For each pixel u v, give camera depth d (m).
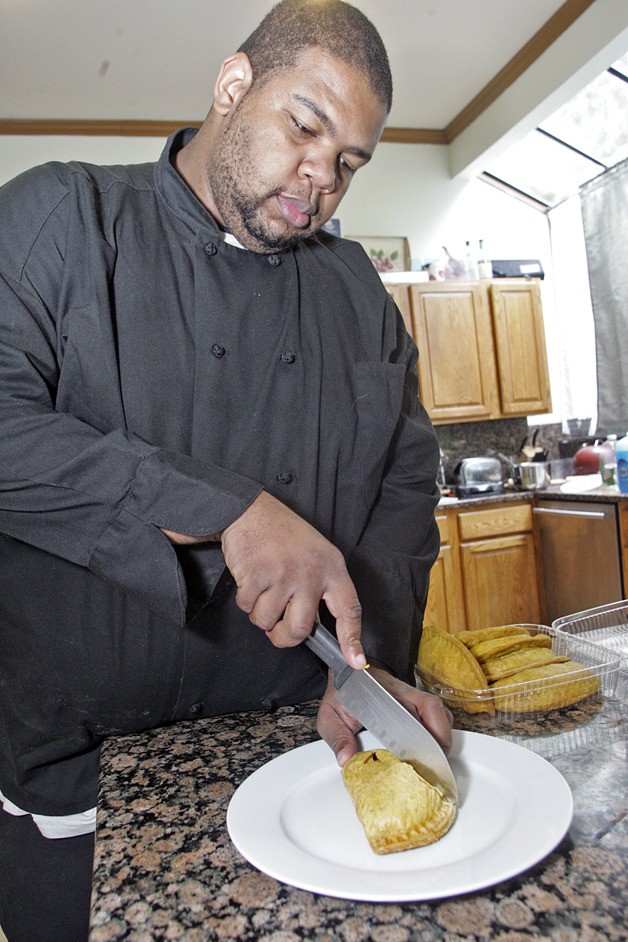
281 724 0.86
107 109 3.64
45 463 0.70
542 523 3.61
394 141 4.24
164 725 0.89
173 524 0.68
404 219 4.26
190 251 0.91
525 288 4.02
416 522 1.00
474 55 3.45
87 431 0.73
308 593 0.64
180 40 3.09
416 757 0.65
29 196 0.84
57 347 0.84
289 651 0.91
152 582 0.70
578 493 3.35
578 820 0.58
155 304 0.87
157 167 0.95
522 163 4.21
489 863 0.50
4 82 3.32
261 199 0.83
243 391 0.91
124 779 0.72
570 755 0.70
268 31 0.82
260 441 0.92
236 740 0.81
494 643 0.89
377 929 0.47
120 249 0.87
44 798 0.87
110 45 3.08
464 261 4.01
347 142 0.81
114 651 0.83
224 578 0.83
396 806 0.56
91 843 0.88
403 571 0.94
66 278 0.83
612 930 0.45
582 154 4.04
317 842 0.57
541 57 3.36
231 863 0.56
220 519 0.66
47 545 0.73
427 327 3.81
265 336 0.93
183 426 0.88
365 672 0.68
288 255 0.98
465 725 0.80
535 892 0.49
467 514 3.54
